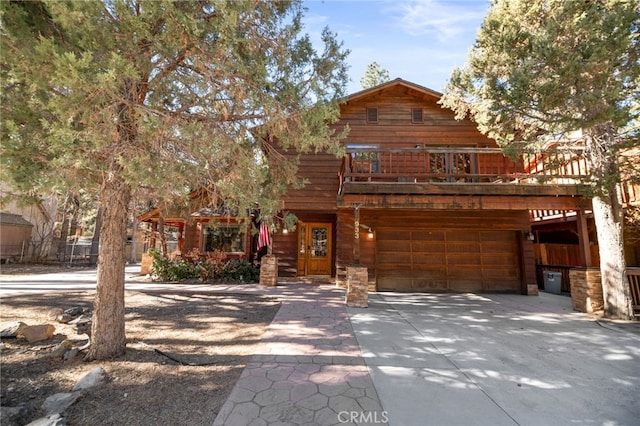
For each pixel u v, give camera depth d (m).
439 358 3.91
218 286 9.44
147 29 3.09
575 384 3.22
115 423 2.42
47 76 2.71
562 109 5.61
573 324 5.69
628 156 6.06
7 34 2.79
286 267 10.66
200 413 2.57
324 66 4.53
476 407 2.74
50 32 3.14
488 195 7.43
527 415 2.63
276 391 2.97
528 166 9.30
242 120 4.27
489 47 6.62
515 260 9.62
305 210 10.30
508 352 4.17
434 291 9.51
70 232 19.30
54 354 3.74
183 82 3.68
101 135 2.81
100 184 3.49
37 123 3.10
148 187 3.64
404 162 9.84
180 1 3.15
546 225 11.78
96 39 2.87
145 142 3.18
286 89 4.05
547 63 5.11
